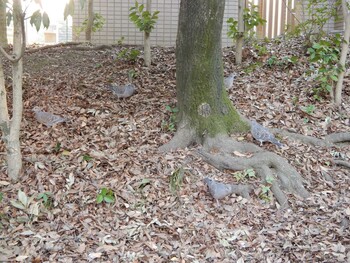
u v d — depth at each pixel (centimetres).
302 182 394
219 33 436
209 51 434
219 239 327
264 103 520
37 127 459
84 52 705
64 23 1046
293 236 331
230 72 609
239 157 416
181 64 452
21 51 346
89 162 395
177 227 336
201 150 428
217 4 422
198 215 352
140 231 329
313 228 340
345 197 380
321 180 402
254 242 326
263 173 396
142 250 310
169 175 389
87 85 557
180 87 458
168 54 698
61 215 340
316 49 525
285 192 383
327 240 325
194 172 398
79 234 322
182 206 360
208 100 443
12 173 377
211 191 367
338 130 476
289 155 426
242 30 630
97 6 814
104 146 428
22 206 339
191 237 328
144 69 616
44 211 342
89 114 486
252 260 306
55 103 508
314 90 538
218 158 413
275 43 708
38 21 290
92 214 343
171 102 512
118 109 498
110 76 591
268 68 616
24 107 498
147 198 363
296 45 684
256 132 428
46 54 688
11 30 861
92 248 309
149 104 510
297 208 366
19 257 295
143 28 607
